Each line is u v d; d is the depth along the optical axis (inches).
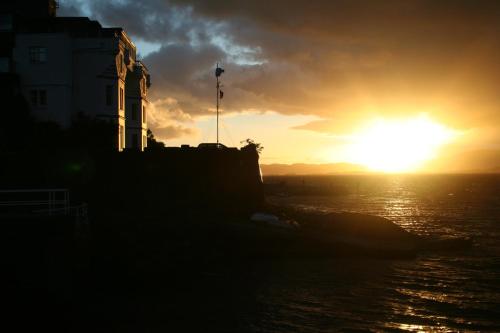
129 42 2315.5
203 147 1984.5
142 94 2357.3
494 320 975.0
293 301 1079.6
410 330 912.9
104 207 1764.3
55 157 1738.4
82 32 2090.3
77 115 1974.7
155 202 1838.1
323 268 1405.0
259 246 1541.6
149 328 889.5
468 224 2669.8
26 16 2167.8
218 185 1939.0
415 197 5383.9
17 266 872.3
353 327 924.0
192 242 1430.9
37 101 1942.7
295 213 2201.0
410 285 1234.0
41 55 1948.8
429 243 1782.7
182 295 1099.3
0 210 1449.3
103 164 1823.3
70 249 933.2
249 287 1182.3
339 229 1883.6
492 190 6889.8
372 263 1489.9
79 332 867.4
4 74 1892.2
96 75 2001.7
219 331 886.4
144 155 1871.3
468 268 1440.7
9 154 1679.4
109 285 1104.8
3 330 823.1
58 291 892.0
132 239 1300.4
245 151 2044.8
